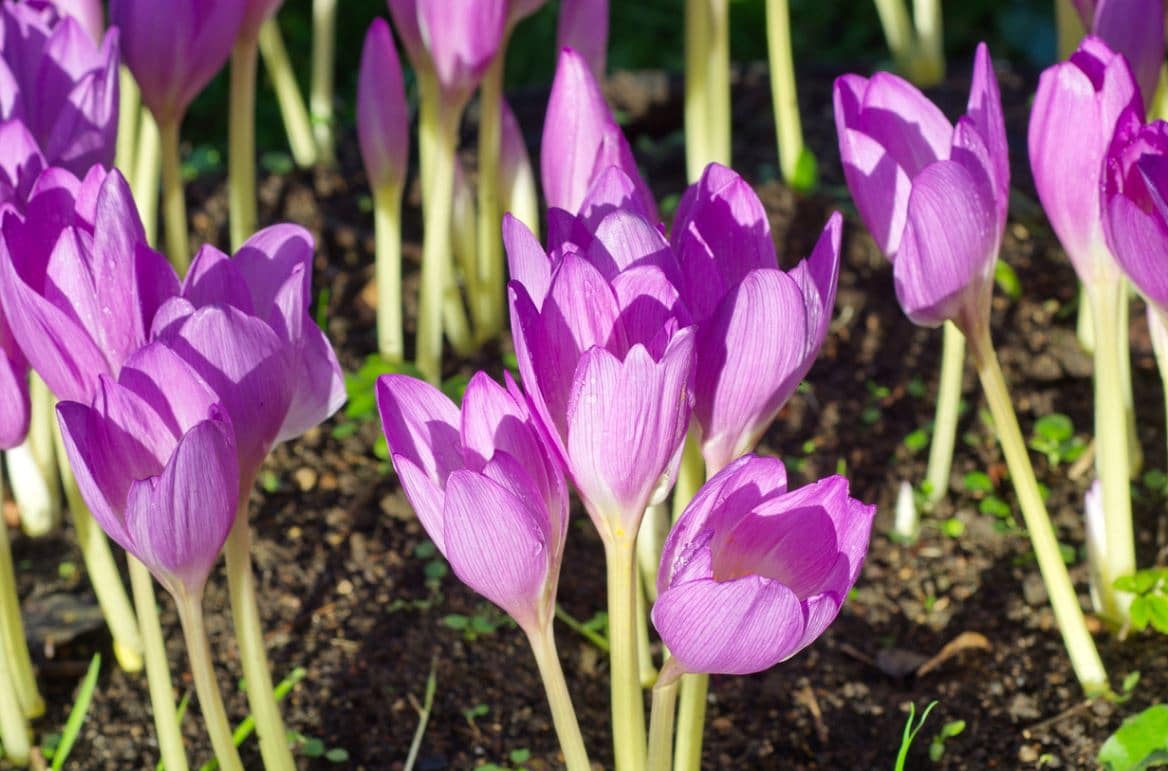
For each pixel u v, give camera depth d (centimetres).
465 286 121
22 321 73
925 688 89
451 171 98
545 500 70
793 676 90
